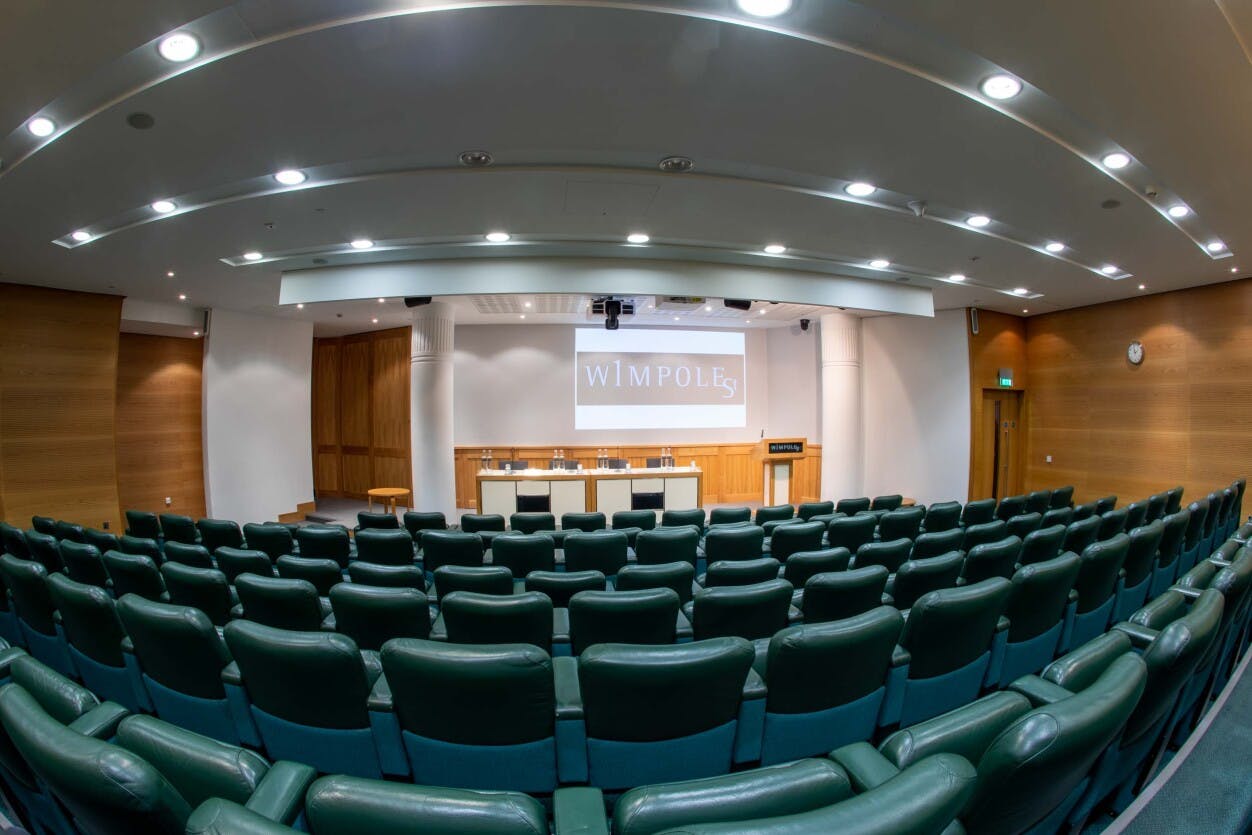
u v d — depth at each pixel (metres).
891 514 4.29
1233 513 5.25
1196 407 6.86
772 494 9.38
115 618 2.05
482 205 3.94
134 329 7.63
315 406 10.49
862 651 1.56
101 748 0.83
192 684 1.74
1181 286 6.79
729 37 2.27
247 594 2.29
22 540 3.88
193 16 2.08
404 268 5.28
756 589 2.16
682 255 5.22
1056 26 2.19
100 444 6.61
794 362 9.95
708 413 9.96
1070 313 8.32
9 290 6.07
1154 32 2.21
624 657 1.32
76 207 3.83
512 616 1.96
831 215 4.20
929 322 8.66
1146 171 3.48
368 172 3.43
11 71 2.35
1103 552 2.47
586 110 2.79
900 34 2.25
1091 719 0.90
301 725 1.55
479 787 1.47
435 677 1.33
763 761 1.58
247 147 3.07
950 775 0.73
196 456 8.30
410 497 9.29
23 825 1.52
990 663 2.08
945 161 3.34
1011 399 9.01
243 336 8.07
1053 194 3.82
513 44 2.30
